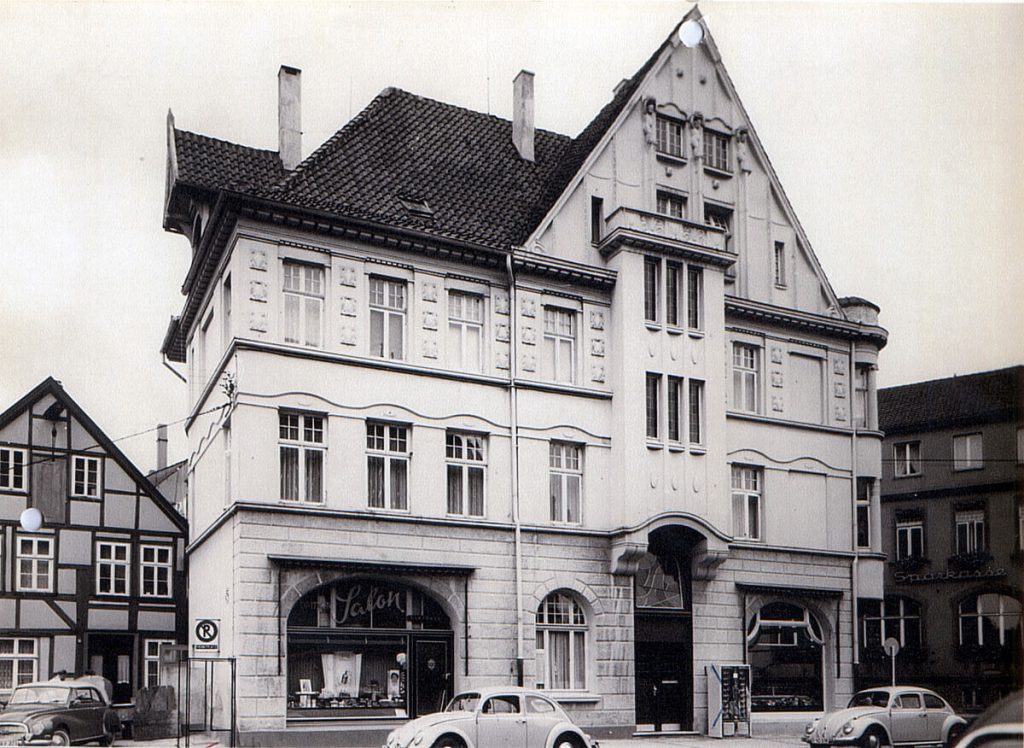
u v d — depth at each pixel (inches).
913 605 1501.0
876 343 1295.5
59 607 1187.9
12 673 1154.0
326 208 952.9
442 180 1098.1
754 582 1144.2
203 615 1051.3
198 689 940.6
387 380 972.6
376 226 970.1
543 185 1163.9
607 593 1051.9
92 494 1225.4
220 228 949.8
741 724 1082.7
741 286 1197.1
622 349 1069.1
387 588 952.3
